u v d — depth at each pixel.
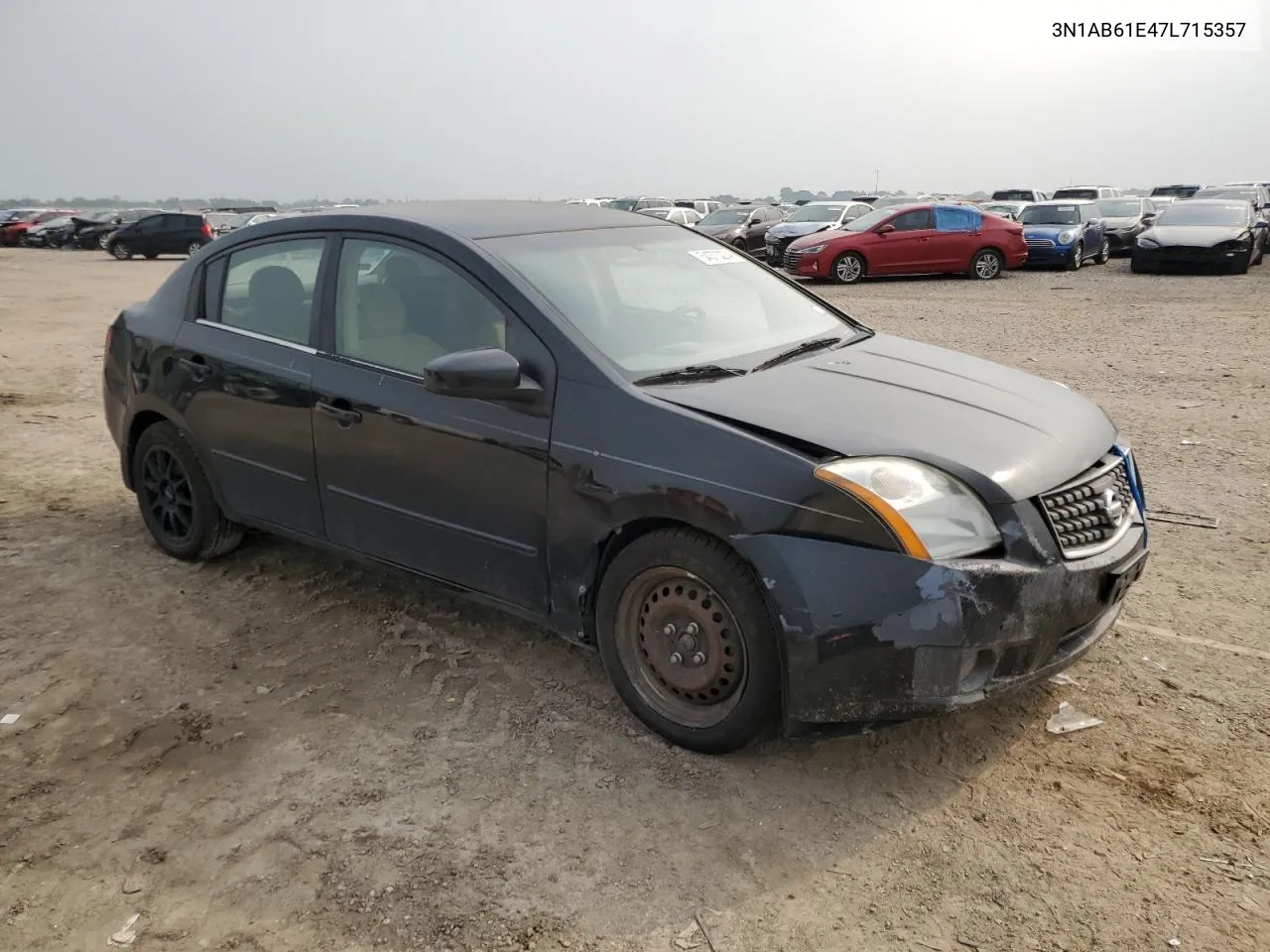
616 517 3.07
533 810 2.89
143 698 3.55
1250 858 2.63
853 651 2.74
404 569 3.80
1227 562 4.56
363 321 3.80
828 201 24.44
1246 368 9.28
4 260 31.20
